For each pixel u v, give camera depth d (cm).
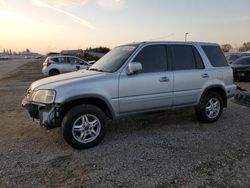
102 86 492
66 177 384
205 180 374
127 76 519
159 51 569
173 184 363
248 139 534
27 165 421
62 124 469
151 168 407
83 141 479
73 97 465
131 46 567
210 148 486
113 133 568
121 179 376
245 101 860
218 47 670
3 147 495
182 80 584
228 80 667
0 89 1284
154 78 546
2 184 365
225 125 629
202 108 623
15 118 700
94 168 409
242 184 365
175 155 454
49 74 1950
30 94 507
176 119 673
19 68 3516
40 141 524
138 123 638
